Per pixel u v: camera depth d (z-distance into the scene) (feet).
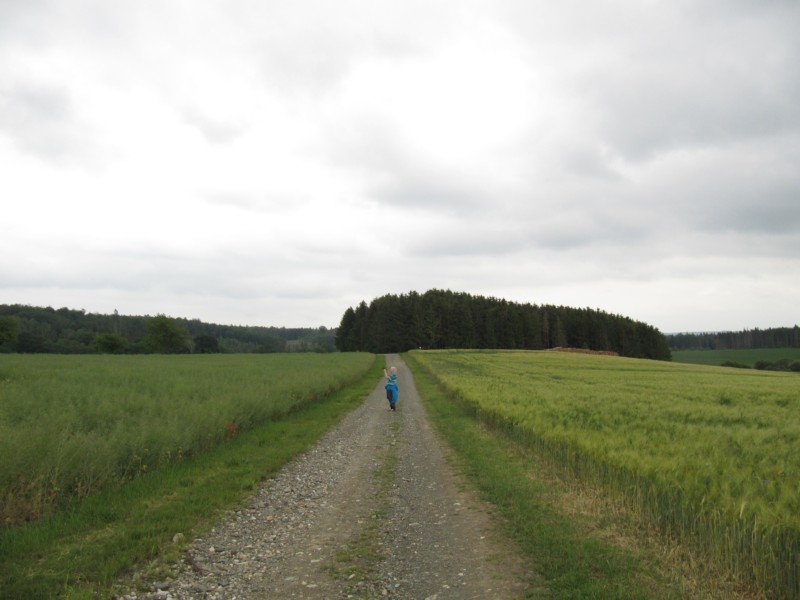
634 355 462.19
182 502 27.76
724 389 94.02
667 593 16.92
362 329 436.35
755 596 16.89
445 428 55.16
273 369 114.73
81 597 16.88
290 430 53.06
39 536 21.75
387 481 34.12
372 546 22.38
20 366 119.75
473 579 18.67
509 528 23.80
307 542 22.94
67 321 455.22
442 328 398.01
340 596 17.60
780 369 382.22
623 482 27.35
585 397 66.69
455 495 30.14
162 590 18.11
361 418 65.10
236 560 20.88
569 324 460.55
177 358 198.90
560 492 29.43
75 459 27.96
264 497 30.32
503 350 366.02
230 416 47.21
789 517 18.71
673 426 42.65
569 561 19.58
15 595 16.97
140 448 32.60
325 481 34.17
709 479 25.16
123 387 64.75
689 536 21.13
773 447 34.04
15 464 24.66
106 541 21.97
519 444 44.16
